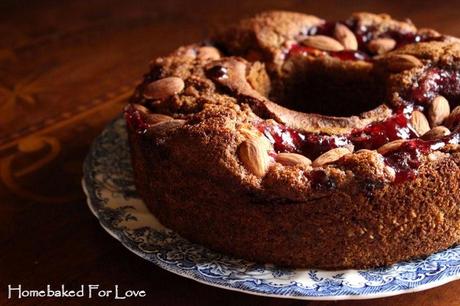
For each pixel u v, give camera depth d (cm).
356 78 70
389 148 60
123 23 95
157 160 62
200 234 61
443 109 64
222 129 60
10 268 62
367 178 58
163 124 62
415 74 66
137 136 64
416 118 64
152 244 62
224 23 95
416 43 70
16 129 77
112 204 65
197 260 60
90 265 62
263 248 60
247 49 72
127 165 69
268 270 60
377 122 63
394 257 60
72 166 72
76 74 86
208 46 73
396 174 58
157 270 62
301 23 73
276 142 61
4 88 84
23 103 81
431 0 97
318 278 59
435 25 91
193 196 61
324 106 72
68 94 82
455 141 61
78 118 79
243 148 59
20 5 100
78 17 97
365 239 59
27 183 70
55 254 63
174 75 67
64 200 68
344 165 59
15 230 66
